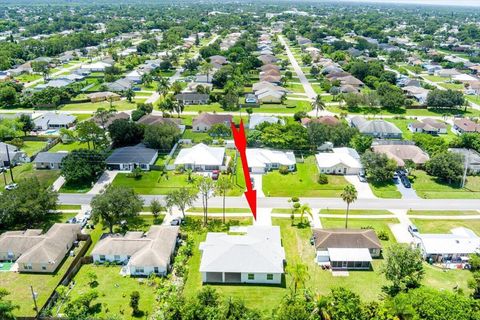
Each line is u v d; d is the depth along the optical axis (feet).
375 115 598.75
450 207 352.28
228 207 348.18
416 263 244.01
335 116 562.25
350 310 209.46
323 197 367.25
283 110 609.01
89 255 282.97
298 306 210.59
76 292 247.50
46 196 321.73
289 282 260.01
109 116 534.37
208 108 619.67
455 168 389.80
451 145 470.80
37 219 326.03
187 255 282.56
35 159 420.77
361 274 266.57
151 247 271.08
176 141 479.00
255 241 276.41
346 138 468.75
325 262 276.41
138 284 256.32
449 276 264.52
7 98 614.34
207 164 412.57
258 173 414.00
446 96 614.34
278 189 380.37
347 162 411.54
